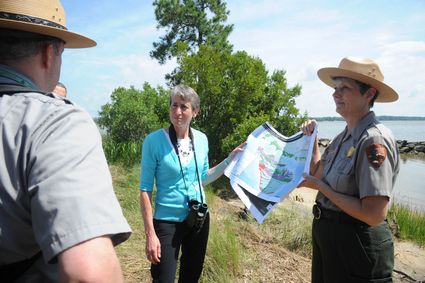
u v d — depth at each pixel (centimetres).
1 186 88
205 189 687
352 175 225
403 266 528
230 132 865
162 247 259
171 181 267
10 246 91
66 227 80
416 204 1056
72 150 90
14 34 105
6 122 94
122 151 935
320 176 261
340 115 247
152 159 267
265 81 923
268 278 380
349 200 220
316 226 250
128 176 754
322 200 247
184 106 266
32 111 95
